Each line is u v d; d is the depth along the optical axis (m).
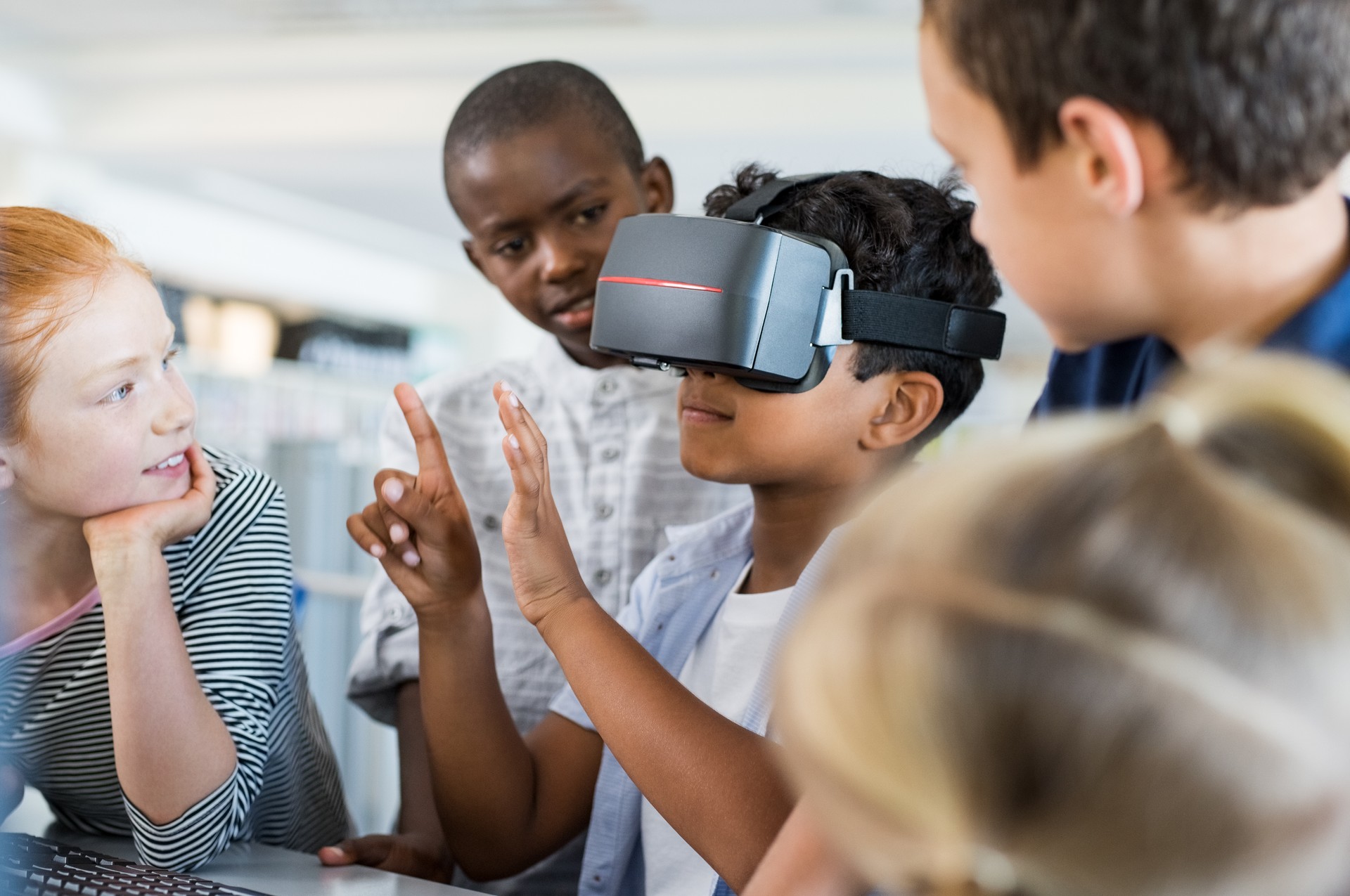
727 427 0.79
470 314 9.37
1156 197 0.48
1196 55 0.45
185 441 0.82
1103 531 0.28
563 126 1.13
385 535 0.89
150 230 6.30
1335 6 0.45
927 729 0.27
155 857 0.80
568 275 1.14
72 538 0.84
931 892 0.29
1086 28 0.46
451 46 4.59
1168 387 0.35
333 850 0.86
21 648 0.84
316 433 3.34
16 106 5.09
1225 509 0.28
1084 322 0.54
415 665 1.16
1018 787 0.26
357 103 5.01
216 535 0.88
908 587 0.29
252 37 4.68
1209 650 0.26
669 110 4.78
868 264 0.80
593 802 0.99
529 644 1.17
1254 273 0.50
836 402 0.79
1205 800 0.25
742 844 0.67
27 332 0.74
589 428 1.19
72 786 0.89
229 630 0.87
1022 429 0.34
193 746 0.79
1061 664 0.26
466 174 1.15
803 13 4.27
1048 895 0.27
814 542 0.84
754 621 0.86
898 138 4.72
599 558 1.17
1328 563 0.27
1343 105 0.46
